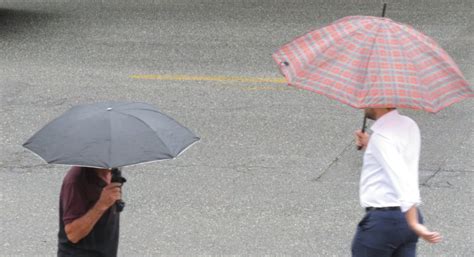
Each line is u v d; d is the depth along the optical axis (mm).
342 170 29188
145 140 15406
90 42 44406
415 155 16828
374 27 16344
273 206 26406
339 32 16594
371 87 15547
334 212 25953
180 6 50938
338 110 34906
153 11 50000
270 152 30781
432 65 15930
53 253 23484
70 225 16250
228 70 40188
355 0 51906
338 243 24016
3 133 32594
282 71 16703
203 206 26453
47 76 39312
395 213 16703
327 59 16219
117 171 16281
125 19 48469
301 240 24219
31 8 50844
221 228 25000
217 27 46844
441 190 27562
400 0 51531
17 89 37500
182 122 33781
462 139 32000
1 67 40562
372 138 16875
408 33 16281
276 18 48281
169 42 44344
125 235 24562
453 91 15789
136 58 41938
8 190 27625
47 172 29047
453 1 50969
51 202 26750
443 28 45938
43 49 43344
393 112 16953
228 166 29578
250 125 33344
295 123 33500
